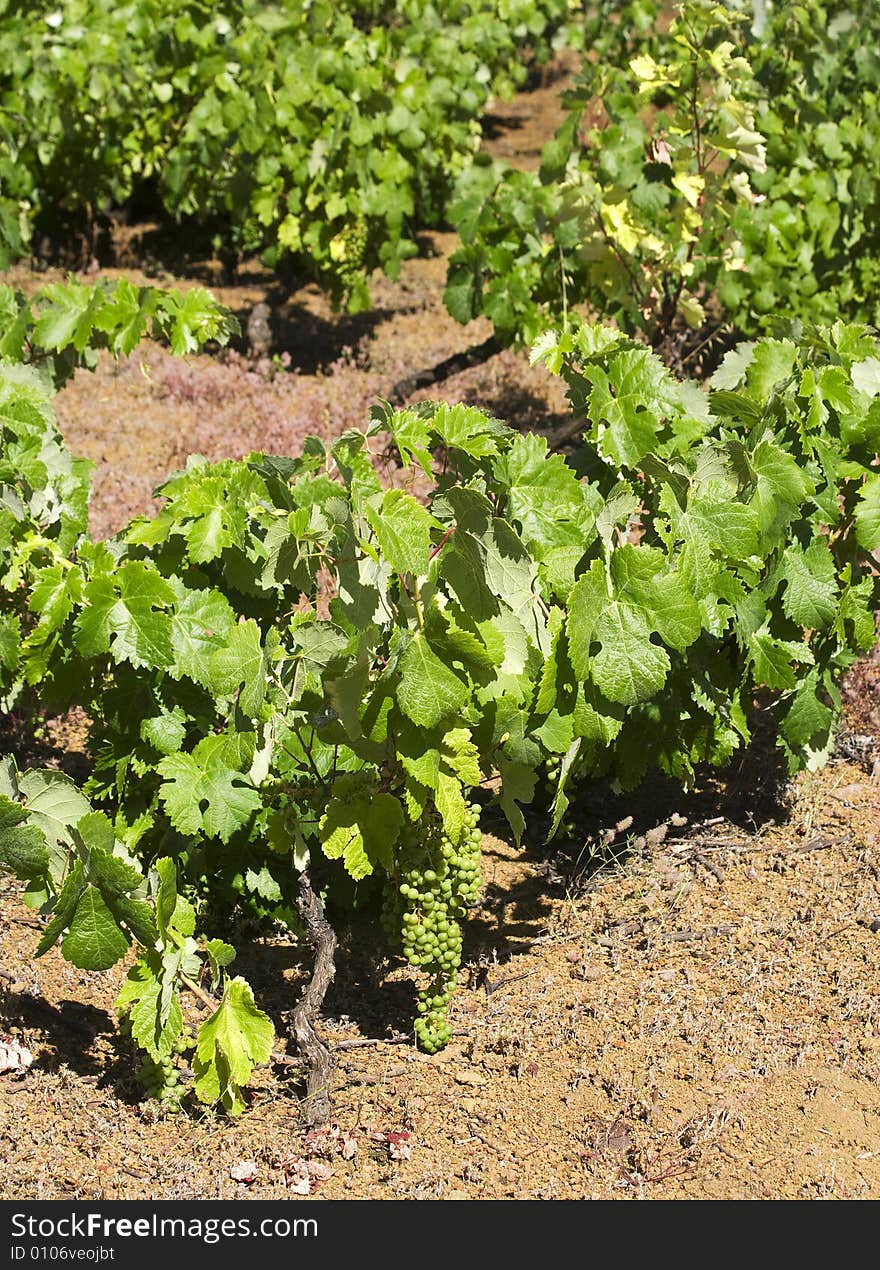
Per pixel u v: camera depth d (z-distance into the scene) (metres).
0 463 4.59
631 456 4.23
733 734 4.76
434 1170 3.63
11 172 10.12
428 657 3.47
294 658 3.69
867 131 8.52
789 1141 3.77
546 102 18.19
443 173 11.67
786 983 4.33
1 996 4.11
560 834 5.08
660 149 6.93
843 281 8.51
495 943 4.52
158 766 4.00
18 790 3.50
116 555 4.39
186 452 8.05
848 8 10.27
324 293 10.43
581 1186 3.60
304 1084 3.92
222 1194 3.52
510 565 3.70
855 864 4.88
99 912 3.53
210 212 11.45
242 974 4.30
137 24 11.05
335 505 3.43
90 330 5.51
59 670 4.19
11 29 10.72
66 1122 3.71
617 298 7.32
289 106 9.27
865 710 5.78
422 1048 4.05
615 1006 4.23
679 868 4.88
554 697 3.84
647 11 13.87
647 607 3.90
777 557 4.56
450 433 4.07
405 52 10.91
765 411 4.62
